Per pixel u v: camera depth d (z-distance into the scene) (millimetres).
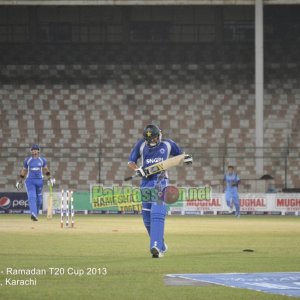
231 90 163125
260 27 147750
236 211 123125
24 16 170375
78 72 165125
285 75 164750
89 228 81000
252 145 157750
